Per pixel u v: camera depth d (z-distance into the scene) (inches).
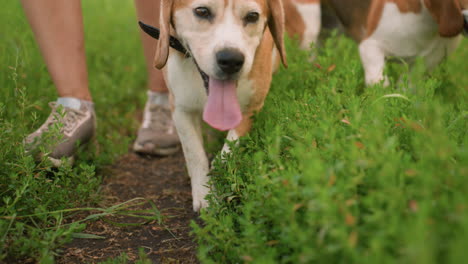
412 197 44.8
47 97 66.3
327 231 44.2
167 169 64.7
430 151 46.0
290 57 66.2
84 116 61.7
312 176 44.5
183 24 55.4
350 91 56.6
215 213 52.7
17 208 53.8
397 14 64.9
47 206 54.7
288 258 45.8
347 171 46.1
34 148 57.1
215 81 55.0
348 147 47.4
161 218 56.2
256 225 48.2
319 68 62.4
